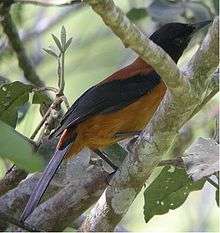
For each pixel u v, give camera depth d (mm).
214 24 8648
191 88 8891
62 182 11242
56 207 11094
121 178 9914
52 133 10891
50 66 15445
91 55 15781
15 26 13500
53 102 11289
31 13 15117
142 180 9898
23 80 14086
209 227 13773
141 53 8203
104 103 11562
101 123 11523
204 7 13734
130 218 14570
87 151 11547
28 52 15148
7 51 13867
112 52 15797
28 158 8859
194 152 9922
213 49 8742
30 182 11383
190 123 14242
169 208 11227
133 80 11781
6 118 11898
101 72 15711
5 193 11391
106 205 10039
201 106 11602
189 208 13891
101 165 11680
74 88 15727
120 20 7605
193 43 14422
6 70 14148
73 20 16016
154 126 9508
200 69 8891
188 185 11094
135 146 9766
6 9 12906
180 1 13789
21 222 9766
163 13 13703
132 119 11734
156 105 11805
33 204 10070
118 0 15633
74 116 11258
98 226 10117
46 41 15836
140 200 14664
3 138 8820
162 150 9680
